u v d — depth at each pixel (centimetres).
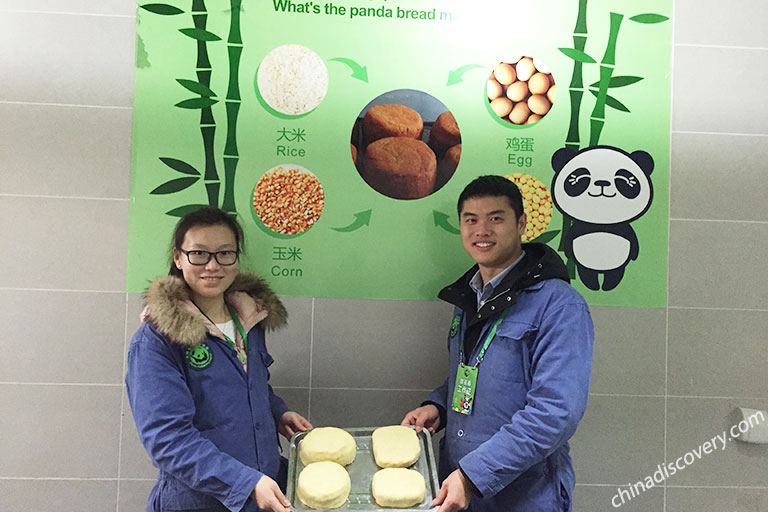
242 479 126
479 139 183
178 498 135
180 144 179
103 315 178
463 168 182
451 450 151
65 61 179
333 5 181
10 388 175
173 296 134
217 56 179
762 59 186
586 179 184
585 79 184
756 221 185
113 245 178
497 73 183
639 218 185
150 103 179
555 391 133
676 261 186
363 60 181
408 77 182
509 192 149
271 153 180
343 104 181
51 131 178
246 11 180
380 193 181
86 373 177
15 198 177
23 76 178
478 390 146
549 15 184
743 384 185
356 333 181
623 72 185
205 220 137
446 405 163
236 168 180
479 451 134
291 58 181
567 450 151
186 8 179
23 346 176
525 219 154
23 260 176
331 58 181
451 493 132
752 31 186
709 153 186
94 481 177
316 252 181
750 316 185
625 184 185
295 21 181
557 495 141
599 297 184
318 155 181
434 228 182
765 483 186
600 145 185
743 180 186
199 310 139
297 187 180
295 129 181
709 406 185
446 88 182
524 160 183
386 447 146
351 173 181
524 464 132
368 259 181
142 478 178
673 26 184
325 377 180
